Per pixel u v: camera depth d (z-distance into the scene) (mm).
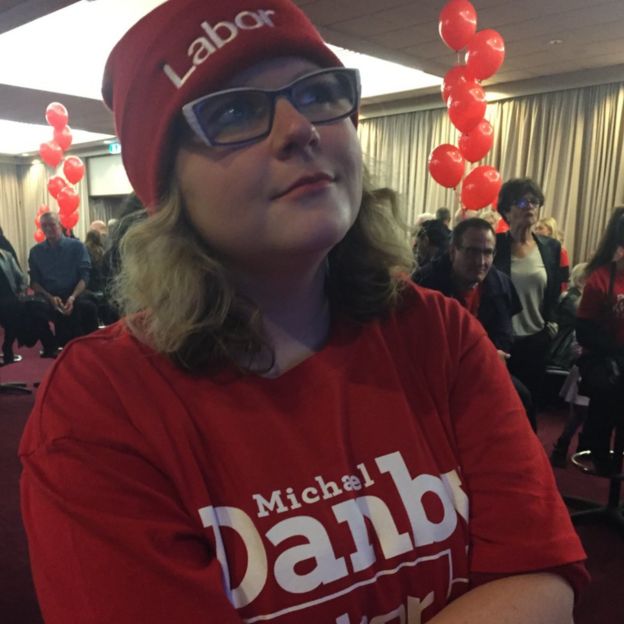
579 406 2744
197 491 484
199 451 500
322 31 5023
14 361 5359
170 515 466
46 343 4883
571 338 3625
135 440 482
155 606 427
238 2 501
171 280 535
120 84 548
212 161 502
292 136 480
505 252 2793
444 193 7141
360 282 626
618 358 2168
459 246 2193
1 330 7336
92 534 439
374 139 7746
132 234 560
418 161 7367
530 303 2770
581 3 4395
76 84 7098
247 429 516
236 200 500
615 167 5887
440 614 509
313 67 525
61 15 5191
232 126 495
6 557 2055
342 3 4488
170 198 545
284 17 513
